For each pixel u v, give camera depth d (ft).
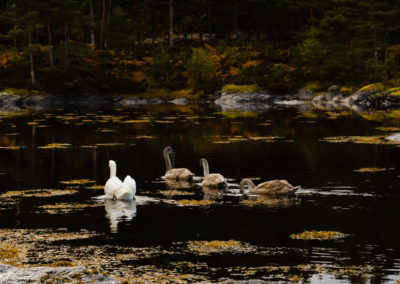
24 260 50.80
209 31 418.10
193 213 68.13
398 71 300.61
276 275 47.09
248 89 309.83
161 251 53.62
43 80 313.12
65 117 209.87
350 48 329.11
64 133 157.17
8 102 289.94
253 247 54.75
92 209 70.74
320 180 87.92
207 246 55.11
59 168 102.12
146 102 303.48
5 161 110.11
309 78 326.85
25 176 94.58
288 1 398.21
